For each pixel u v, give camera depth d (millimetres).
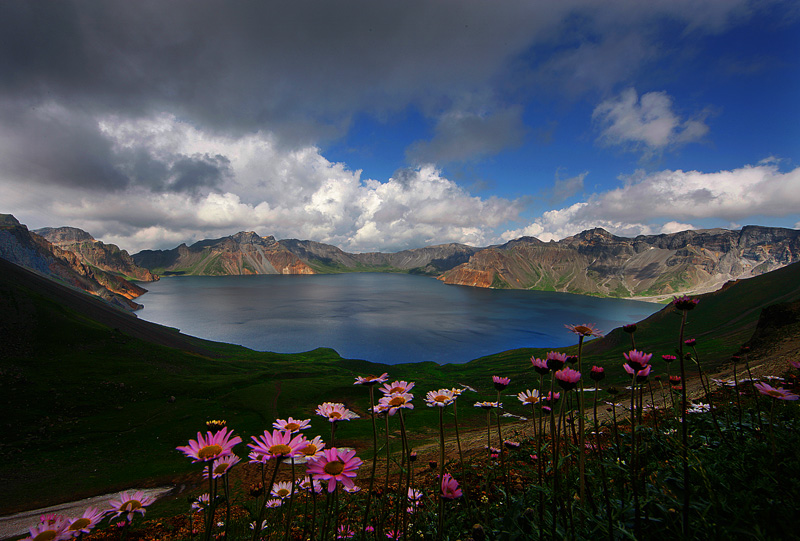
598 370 3725
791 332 34844
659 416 6000
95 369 92375
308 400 84250
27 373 83562
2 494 44344
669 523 3578
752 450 4332
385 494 3953
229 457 3393
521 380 95062
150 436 65062
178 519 11906
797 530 3207
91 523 3273
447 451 20922
